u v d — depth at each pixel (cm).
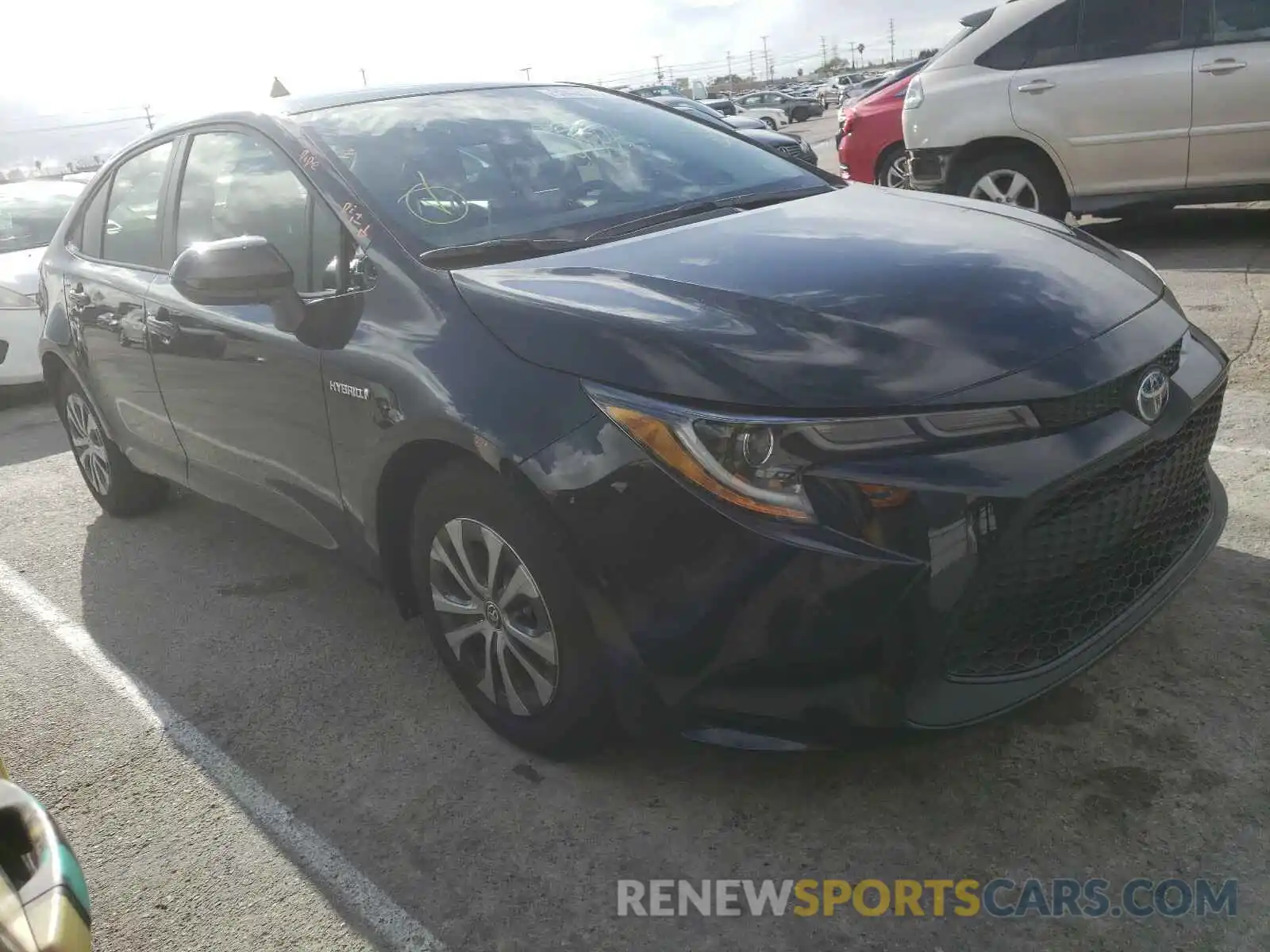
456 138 320
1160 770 235
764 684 210
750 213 301
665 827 238
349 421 275
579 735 248
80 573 420
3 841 158
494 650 262
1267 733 242
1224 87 645
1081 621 226
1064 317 227
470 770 266
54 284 440
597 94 380
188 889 238
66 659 349
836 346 212
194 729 300
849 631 200
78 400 459
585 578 222
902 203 311
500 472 231
